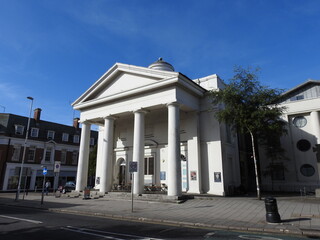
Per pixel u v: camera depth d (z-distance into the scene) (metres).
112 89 21.53
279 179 23.48
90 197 18.62
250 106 15.51
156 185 20.89
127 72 20.52
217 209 12.16
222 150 19.25
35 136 38.88
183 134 20.50
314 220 8.98
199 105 20.61
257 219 9.55
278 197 16.47
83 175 21.69
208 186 18.80
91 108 22.52
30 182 36.72
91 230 7.93
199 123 20.27
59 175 40.34
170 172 15.90
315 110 22.42
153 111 21.41
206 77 21.61
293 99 24.56
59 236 7.03
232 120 16.23
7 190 33.78
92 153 37.03
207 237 6.96
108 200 17.16
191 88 18.64
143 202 15.34
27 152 37.22
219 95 16.47
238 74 16.05
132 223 9.41
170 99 17.31
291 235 7.28
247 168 25.25
